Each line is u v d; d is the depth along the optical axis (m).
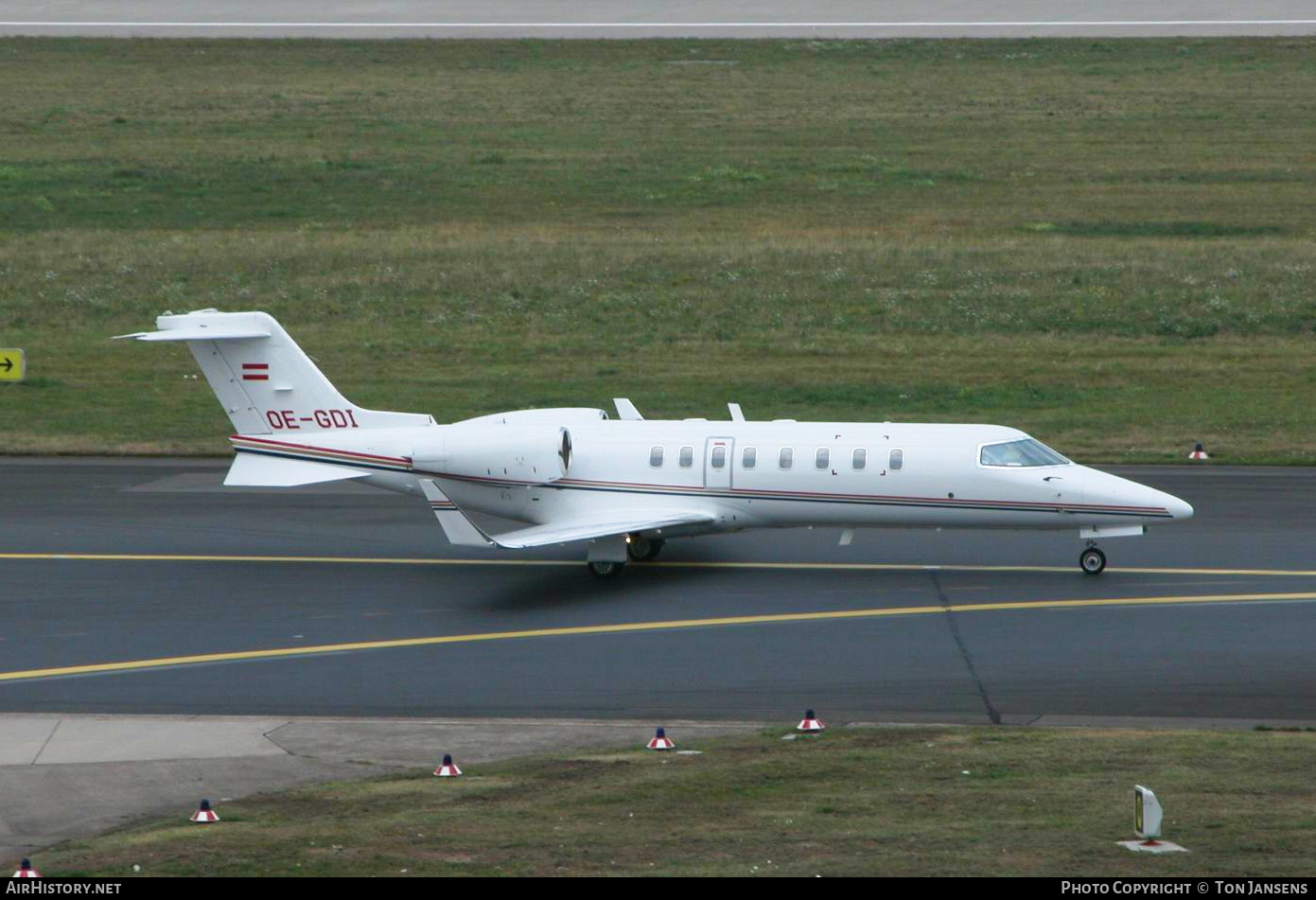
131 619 97.75
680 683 83.75
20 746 71.50
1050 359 195.00
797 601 101.62
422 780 65.12
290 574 110.06
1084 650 89.25
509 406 175.38
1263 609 98.06
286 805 61.22
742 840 54.50
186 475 147.88
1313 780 62.47
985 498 108.12
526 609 100.38
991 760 66.69
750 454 110.38
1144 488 107.19
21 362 176.12
